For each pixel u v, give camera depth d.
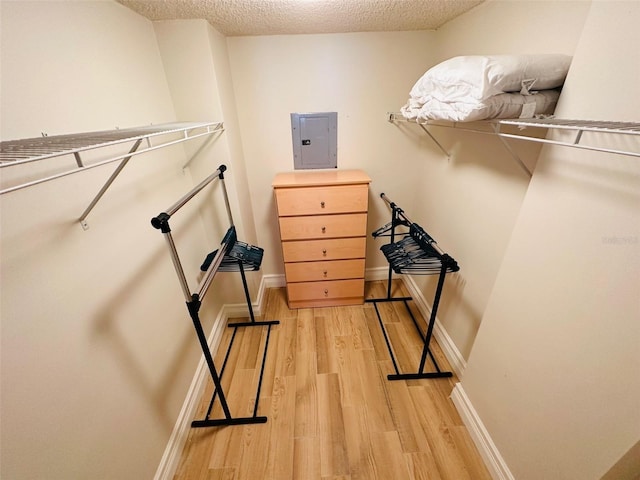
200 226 1.79
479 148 1.35
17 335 0.64
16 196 0.65
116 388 0.93
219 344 1.93
